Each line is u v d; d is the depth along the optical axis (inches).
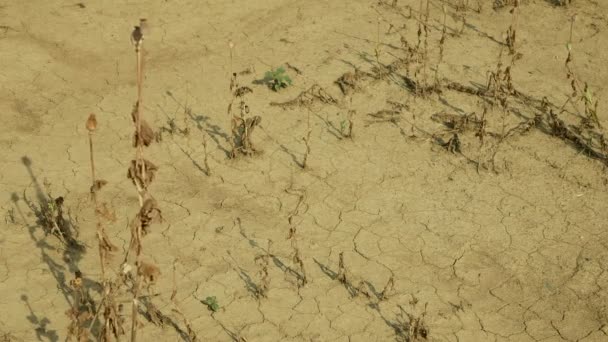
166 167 341.7
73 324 242.7
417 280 290.0
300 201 324.8
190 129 364.5
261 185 333.4
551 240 310.2
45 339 260.8
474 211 323.3
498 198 330.6
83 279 282.8
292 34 440.8
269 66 412.5
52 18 443.2
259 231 309.4
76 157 346.3
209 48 428.1
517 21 459.8
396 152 354.6
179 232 307.6
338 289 284.5
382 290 285.0
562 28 454.6
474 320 274.7
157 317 266.8
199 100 385.4
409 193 331.9
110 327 237.8
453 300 282.2
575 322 275.1
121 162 344.2
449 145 355.6
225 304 277.1
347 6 470.3
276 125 368.5
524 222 318.7
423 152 354.9
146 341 261.4
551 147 360.8
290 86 395.2
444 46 432.5
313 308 277.0
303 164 343.9
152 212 197.8
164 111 377.1
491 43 438.3
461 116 376.2
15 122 366.0
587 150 358.9
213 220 314.2
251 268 292.0
